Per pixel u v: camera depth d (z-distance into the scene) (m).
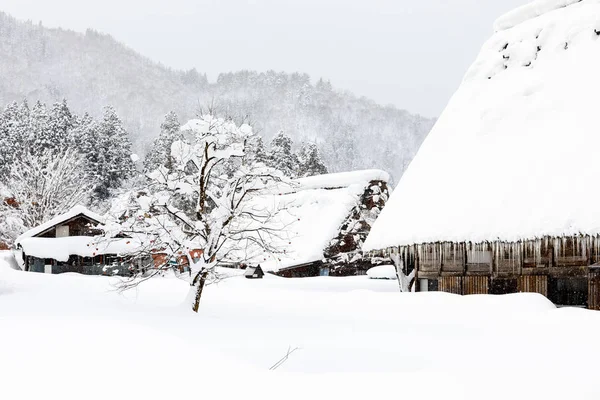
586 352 6.67
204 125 11.21
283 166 59.12
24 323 5.78
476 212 13.68
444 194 15.33
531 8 18.73
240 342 7.36
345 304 12.41
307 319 10.24
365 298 12.73
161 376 4.11
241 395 3.92
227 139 11.94
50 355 4.29
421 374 4.86
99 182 56.62
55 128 59.47
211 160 11.65
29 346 4.48
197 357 4.73
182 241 10.91
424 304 11.45
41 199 40.69
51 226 34.28
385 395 4.14
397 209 16.52
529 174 13.58
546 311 9.77
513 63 17.86
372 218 32.53
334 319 10.33
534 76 16.69
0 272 19.28
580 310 9.44
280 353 6.77
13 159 52.31
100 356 4.38
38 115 64.62
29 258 34.03
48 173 41.47
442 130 18.12
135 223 11.02
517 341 7.67
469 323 9.57
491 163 15.02
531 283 13.68
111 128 64.50
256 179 11.30
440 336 8.22
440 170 16.50
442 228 14.08
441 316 10.41
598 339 7.54
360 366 6.16
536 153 14.10
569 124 14.21
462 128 17.33
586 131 13.59
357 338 7.98
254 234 15.14
